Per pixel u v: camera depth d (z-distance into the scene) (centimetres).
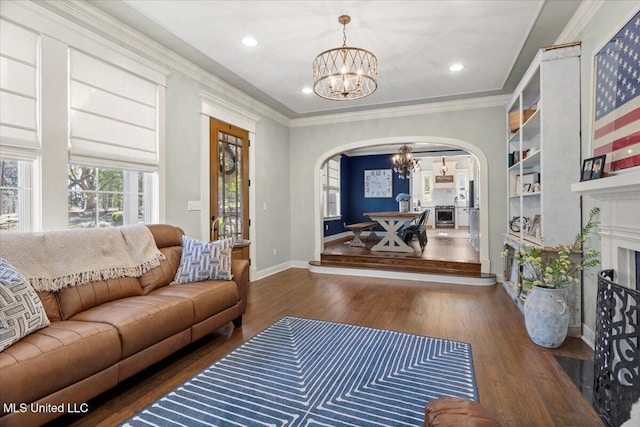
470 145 487
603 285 174
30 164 236
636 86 191
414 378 208
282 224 571
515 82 419
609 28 231
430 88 439
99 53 274
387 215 597
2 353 145
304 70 385
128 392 194
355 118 552
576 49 280
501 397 188
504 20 281
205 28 296
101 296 224
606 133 226
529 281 276
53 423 165
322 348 253
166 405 180
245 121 467
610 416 161
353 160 1009
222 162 424
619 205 208
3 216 224
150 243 278
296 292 419
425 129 511
